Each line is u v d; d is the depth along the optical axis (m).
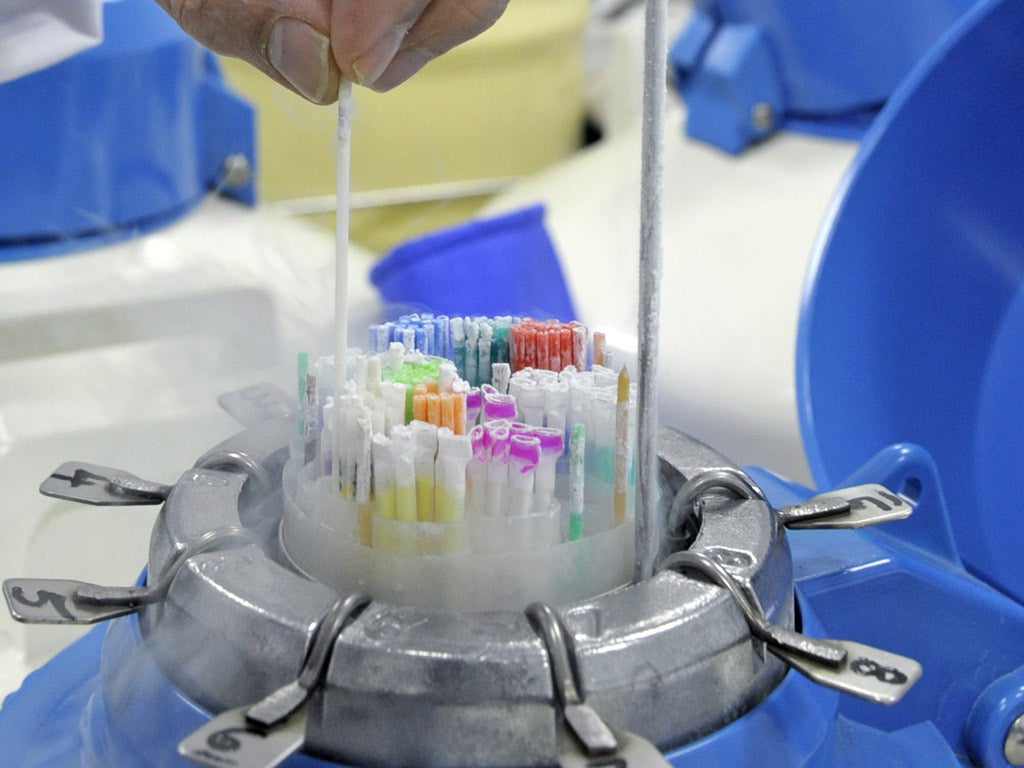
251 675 0.32
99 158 0.70
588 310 0.80
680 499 0.40
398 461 0.35
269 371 0.66
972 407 0.56
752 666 0.34
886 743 0.40
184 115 0.75
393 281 0.72
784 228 0.85
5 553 0.56
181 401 0.64
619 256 0.84
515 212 0.75
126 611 0.35
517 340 0.43
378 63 0.35
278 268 0.75
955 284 0.57
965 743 0.44
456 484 0.35
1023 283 0.56
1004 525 0.54
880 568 0.44
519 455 0.36
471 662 0.31
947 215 0.56
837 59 0.87
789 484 0.53
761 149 0.92
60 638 0.53
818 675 0.32
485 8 0.36
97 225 0.72
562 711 0.31
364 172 1.08
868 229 0.55
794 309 0.79
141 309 0.69
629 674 0.31
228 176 0.80
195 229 0.76
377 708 0.31
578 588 0.36
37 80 0.66
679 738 0.32
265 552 0.38
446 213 1.13
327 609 0.32
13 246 0.70
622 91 1.21
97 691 0.40
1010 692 0.43
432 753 0.31
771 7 0.88
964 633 0.44
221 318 0.70
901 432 0.57
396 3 0.34
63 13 0.54
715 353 0.77
